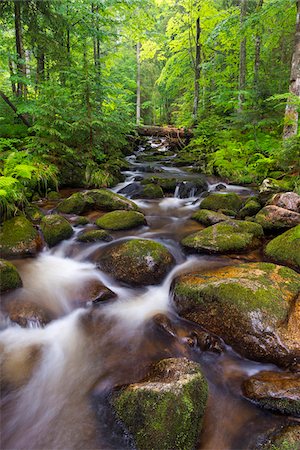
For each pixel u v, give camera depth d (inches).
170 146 627.8
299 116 370.0
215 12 673.0
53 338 136.6
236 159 402.9
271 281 145.3
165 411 88.7
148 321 147.2
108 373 118.4
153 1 776.3
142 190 338.6
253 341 122.2
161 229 247.0
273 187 281.3
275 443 88.1
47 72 464.8
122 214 247.4
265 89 420.2
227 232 207.3
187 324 144.7
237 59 684.7
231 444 92.5
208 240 203.3
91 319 151.1
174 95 1090.1
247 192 334.6
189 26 738.2
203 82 693.9
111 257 188.5
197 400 95.0
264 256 192.4
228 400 106.9
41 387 112.8
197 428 92.6
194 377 98.9
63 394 109.8
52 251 214.5
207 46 700.7
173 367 106.5
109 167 390.0
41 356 126.5
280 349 117.0
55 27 454.3
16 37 417.7
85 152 379.2
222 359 125.5
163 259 184.2
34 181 301.1
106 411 100.0
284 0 373.4
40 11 434.6
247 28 453.1
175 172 439.5
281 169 337.7
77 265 197.6
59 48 458.9
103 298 161.8
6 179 224.7
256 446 90.4
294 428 91.8
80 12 460.1
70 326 145.3
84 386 113.0
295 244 180.4
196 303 143.9
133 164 478.0
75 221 248.4
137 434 89.5
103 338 139.2
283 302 130.4
